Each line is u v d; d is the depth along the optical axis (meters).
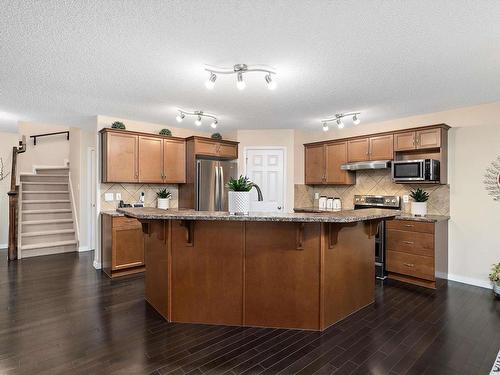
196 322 2.67
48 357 2.08
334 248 2.66
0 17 1.87
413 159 4.30
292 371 1.96
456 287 3.65
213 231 2.65
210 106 3.90
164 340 2.35
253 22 1.94
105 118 4.43
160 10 1.81
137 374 1.91
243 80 2.88
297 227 2.52
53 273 4.14
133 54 2.40
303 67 2.64
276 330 2.54
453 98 3.53
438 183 3.96
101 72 2.76
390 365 2.03
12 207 4.86
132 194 4.80
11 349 2.18
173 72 2.76
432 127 3.92
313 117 4.52
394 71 2.72
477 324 2.63
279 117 4.53
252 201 5.46
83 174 5.59
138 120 4.70
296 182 5.52
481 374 1.93
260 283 2.62
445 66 2.61
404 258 3.85
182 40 2.18
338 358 2.11
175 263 2.70
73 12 1.83
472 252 3.76
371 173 4.93
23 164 6.53
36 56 2.42
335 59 2.48
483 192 3.69
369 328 2.57
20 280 3.81
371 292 3.15
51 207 5.96
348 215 2.52
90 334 2.42
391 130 4.66
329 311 2.62
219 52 2.37
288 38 2.14
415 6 1.76
